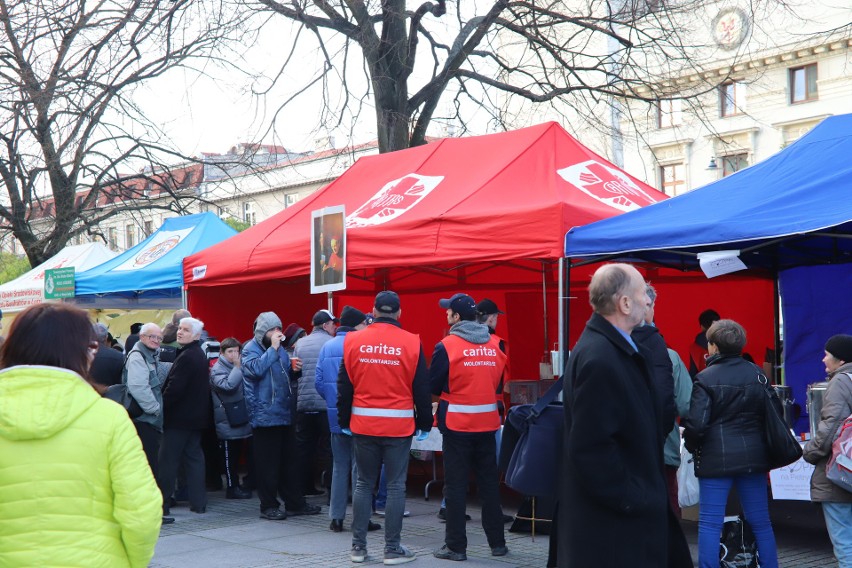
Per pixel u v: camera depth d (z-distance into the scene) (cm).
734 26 3506
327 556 676
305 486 960
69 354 281
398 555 641
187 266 1112
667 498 353
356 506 652
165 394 832
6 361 281
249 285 1208
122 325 1484
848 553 496
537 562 639
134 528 271
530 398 856
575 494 349
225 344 952
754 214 609
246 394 820
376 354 633
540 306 1152
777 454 501
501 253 749
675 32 1688
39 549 259
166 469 830
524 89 1778
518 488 431
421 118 1719
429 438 849
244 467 1167
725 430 505
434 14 1638
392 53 1595
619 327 354
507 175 853
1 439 267
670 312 1134
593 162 904
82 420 272
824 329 905
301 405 816
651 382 353
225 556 681
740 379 507
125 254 1370
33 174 2031
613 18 1650
